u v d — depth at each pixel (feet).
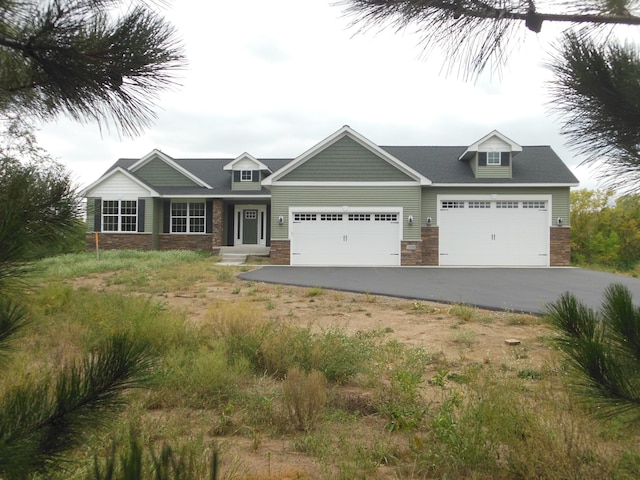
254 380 17.63
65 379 5.44
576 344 6.68
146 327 20.90
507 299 39.06
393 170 73.00
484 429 11.51
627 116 6.63
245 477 10.04
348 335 24.82
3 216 4.80
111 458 4.96
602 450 9.78
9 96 6.69
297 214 73.67
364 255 73.26
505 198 74.23
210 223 87.10
